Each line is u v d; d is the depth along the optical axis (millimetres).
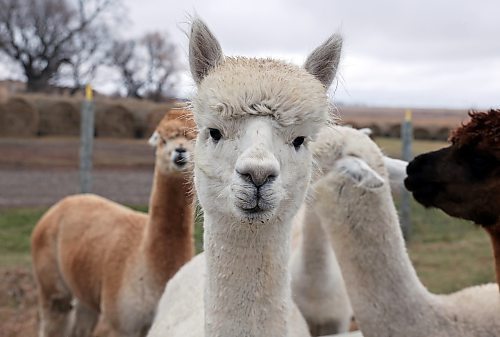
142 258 5840
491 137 4191
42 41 46312
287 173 2963
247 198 2766
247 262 3061
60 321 7062
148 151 24344
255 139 2812
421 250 11562
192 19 3291
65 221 6852
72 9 47219
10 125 25031
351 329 7051
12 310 8445
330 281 5551
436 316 4297
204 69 3297
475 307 4418
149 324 5820
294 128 2949
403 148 12211
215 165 2986
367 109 83188
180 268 5652
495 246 4367
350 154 4508
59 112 25750
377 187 4129
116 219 6484
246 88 2877
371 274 4316
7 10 45344
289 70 3076
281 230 3088
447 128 30953
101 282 6184
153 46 48062
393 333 4273
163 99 47906
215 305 3113
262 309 3080
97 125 26203
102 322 8000
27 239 11922
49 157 21781
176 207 5707
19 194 15672
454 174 4320
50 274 6949
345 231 4410
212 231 3107
